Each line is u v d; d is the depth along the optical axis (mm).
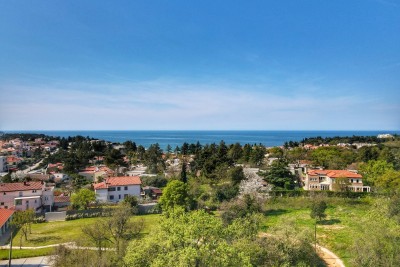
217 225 24922
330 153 129375
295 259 34781
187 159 154125
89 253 36438
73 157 126188
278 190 80000
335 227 55812
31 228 60312
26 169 142125
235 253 23375
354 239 37125
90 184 100438
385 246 32750
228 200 71125
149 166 131375
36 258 44250
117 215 45062
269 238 36125
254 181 87250
